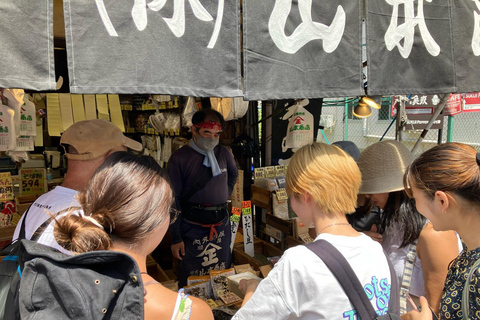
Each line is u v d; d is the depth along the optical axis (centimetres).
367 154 156
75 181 131
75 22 93
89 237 74
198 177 245
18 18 88
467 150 99
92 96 252
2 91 215
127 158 88
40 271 71
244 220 312
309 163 97
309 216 102
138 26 100
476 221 94
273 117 392
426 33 147
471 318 92
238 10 114
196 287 197
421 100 390
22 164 378
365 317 82
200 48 109
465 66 158
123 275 73
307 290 82
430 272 118
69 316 65
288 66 122
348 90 133
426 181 100
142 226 80
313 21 125
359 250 90
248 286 115
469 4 158
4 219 264
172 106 433
